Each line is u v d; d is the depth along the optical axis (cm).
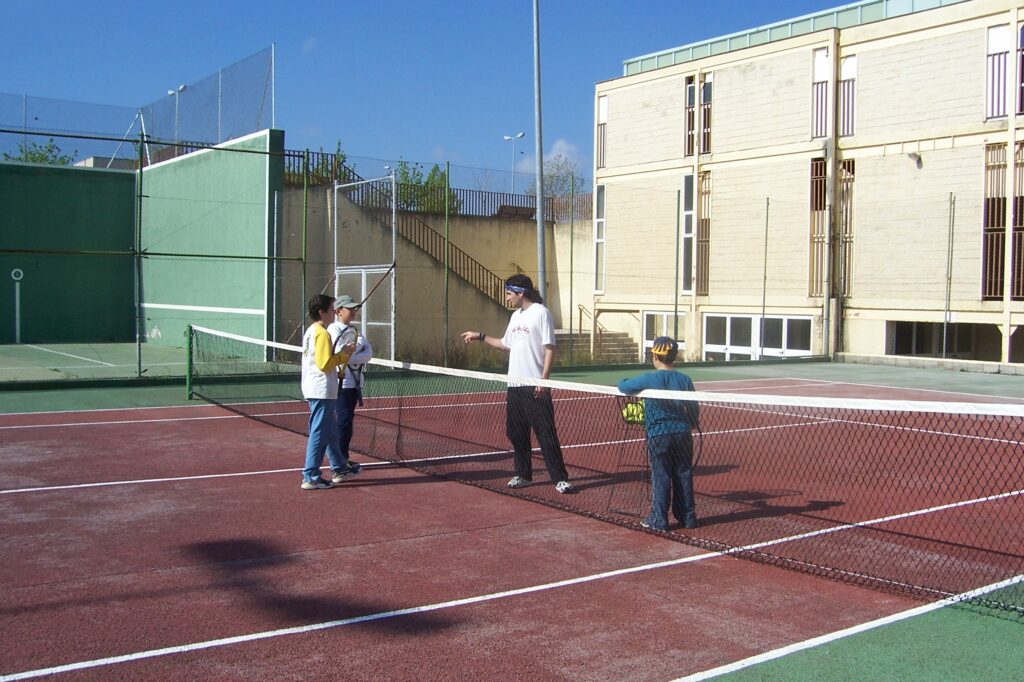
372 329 2391
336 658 486
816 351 2564
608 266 3058
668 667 480
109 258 2852
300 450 1118
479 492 896
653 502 757
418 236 2855
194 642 505
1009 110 2230
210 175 2381
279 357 2150
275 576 625
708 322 2820
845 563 670
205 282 2423
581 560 673
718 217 2784
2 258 2694
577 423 1373
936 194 2370
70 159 2805
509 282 902
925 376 2233
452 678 463
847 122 2544
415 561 665
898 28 2428
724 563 669
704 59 2817
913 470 1045
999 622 550
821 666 482
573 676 468
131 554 673
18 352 2445
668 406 759
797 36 2597
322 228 2256
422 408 1563
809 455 1144
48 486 902
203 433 1241
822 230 2556
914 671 476
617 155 3089
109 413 1423
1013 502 881
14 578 613
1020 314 2223
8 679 453
